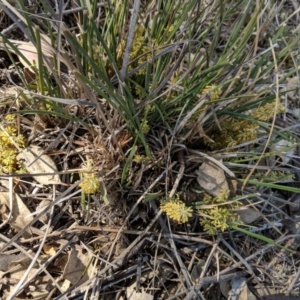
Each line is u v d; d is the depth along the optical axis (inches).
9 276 9.2
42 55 8.3
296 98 12.6
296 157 10.8
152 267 9.7
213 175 9.7
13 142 9.4
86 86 7.9
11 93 10.2
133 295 9.4
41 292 9.2
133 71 8.5
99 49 9.7
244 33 9.5
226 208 9.7
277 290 10.2
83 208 9.0
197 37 10.6
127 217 9.3
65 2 11.8
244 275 10.1
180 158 9.8
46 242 9.5
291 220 10.9
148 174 9.8
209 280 9.6
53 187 9.7
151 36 9.8
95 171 9.2
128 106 8.7
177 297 9.6
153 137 9.8
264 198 10.9
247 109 9.8
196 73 9.2
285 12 14.0
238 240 10.5
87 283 9.2
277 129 11.1
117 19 9.4
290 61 13.0
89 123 9.8
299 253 10.4
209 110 9.5
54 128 10.0
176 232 9.9
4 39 7.9
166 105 9.4
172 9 9.7
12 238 8.7
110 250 9.2
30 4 11.1
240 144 9.8
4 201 9.6
